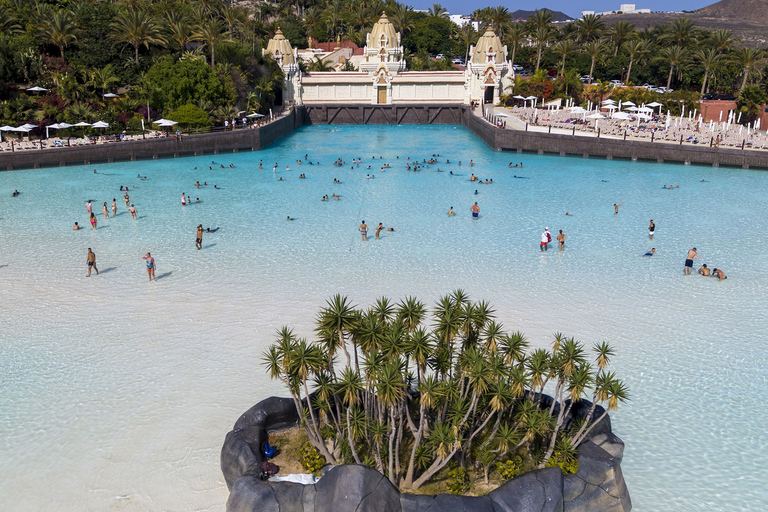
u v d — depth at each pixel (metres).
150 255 32.91
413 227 41.56
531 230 40.78
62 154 63.75
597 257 35.16
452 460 16.33
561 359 15.54
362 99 117.06
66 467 17.38
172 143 70.69
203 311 27.67
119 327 26.08
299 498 14.28
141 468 17.33
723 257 34.97
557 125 83.50
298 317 26.98
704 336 25.28
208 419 19.61
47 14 88.38
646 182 56.41
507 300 28.88
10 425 19.28
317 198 50.53
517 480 14.60
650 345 24.55
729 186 54.19
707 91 123.75
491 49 112.69
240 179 58.75
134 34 85.94
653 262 34.28
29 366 22.84
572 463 15.82
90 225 41.75
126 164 66.38
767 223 42.03
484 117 93.31
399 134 97.19
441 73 115.31
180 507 15.82
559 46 130.38
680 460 17.80
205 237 39.06
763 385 21.64
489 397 15.51
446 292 29.77
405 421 17.80
